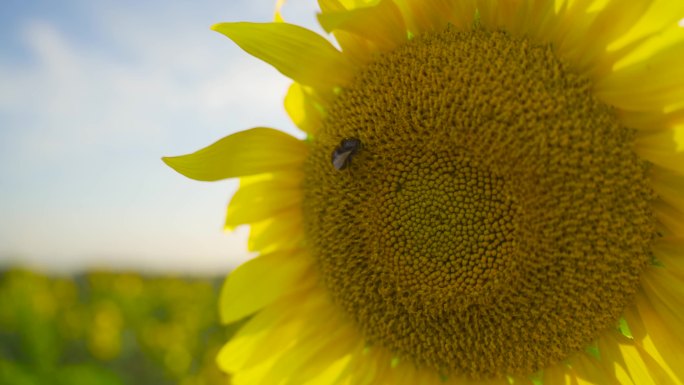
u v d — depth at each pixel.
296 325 0.43
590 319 0.37
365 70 0.40
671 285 0.36
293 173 0.43
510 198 0.38
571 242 0.37
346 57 0.41
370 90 0.40
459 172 0.39
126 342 1.16
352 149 0.39
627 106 0.36
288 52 0.40
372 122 0.40
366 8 0.35
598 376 0.38
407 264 0.40
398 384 0.41
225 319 0.43
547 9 0.37
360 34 0.39
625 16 0.36
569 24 0.37
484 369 0.39
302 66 0.40
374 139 0.40
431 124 0.39
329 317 0.43
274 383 0.43
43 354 0.87
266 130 0.42
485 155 0.38
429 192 0.39
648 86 0.35
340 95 0.41
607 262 0.36
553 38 0.37
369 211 0.40
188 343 1.21
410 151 0.39
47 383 0.66
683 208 0.36
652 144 0.36
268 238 0.43
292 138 0.42
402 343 0.40
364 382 0.41
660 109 0.36
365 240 0.40
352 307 0.41
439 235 0.39
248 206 0.43
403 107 0.39
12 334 0.90
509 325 0.38
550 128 0.36
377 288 0.41
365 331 0.41
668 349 0.37
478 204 0.38
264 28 0.40
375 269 0.40
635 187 0.36
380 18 0.39
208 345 1.22
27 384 0.65
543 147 0.36
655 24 0.35
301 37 0.40
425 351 0.40
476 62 0.38
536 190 0.37
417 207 0.39
